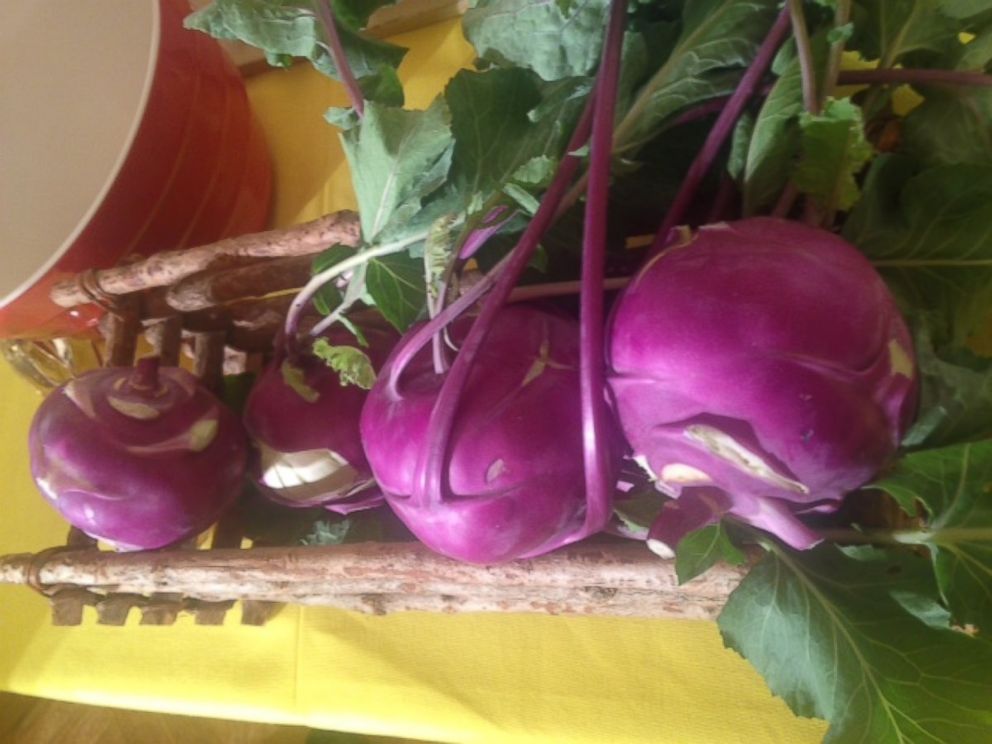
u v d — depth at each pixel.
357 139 0.41
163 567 0.50
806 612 0.35
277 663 0.63
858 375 0.28
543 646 0.56
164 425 0.50
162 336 0.59
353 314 0.51
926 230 0.36
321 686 0.61
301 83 0.78
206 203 0.66
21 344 0.69
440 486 0.35
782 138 0.35
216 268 0.53
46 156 0.77
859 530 0.36
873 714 0.34
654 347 0.30
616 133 0.38
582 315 0.31
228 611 0.65
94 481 0.49
